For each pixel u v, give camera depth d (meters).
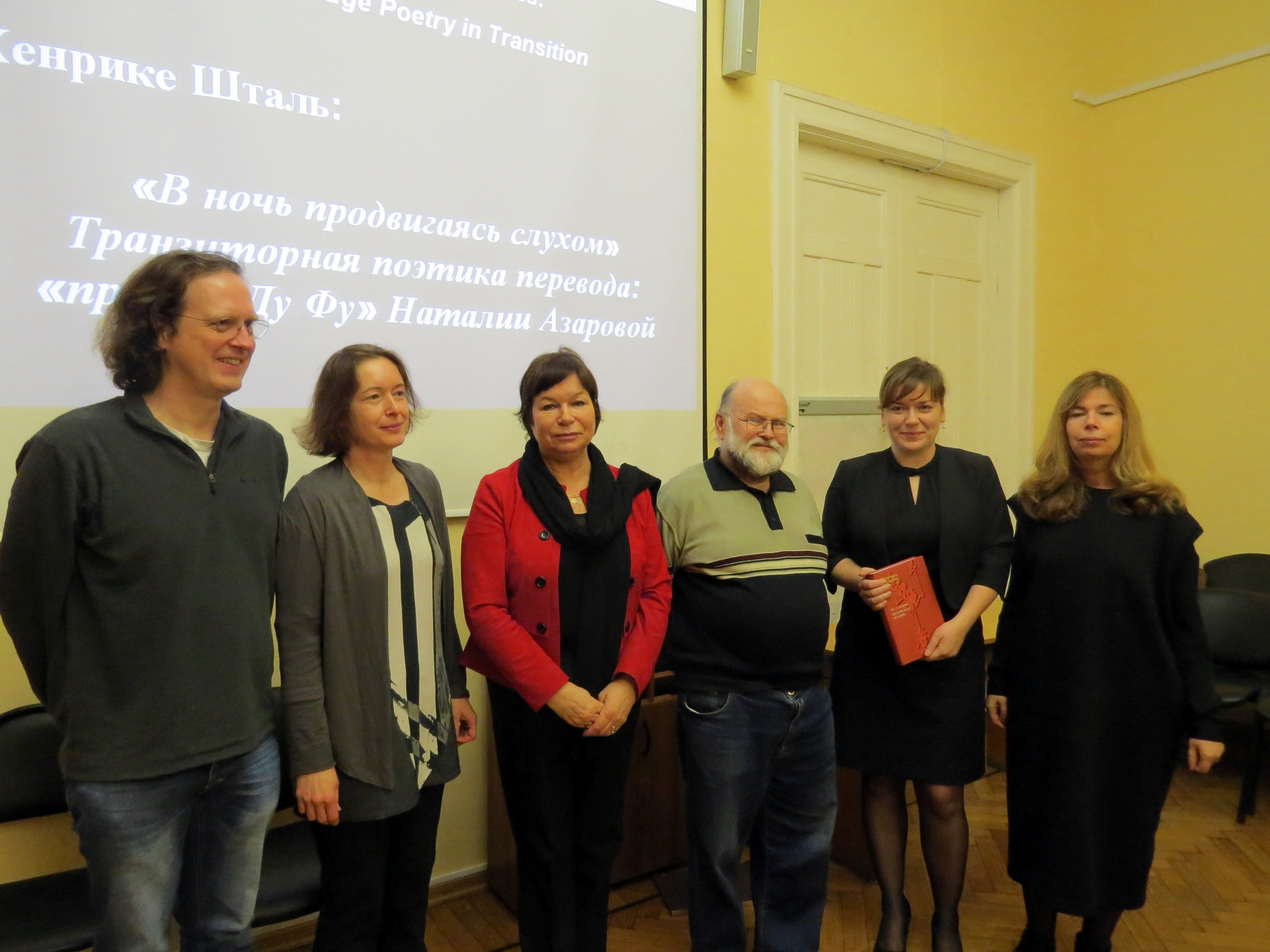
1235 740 3.42
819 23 3.02
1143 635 1.74
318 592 1.35
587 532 1.52
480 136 2.19
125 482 1.16
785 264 2.94
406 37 2.06
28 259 1.61
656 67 2.55
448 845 2.26
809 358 3.18
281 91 1.88
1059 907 1.77
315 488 1.37
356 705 1.35
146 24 1.72
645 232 2.54
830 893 2.28
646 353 2.56
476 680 2.28
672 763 2.34
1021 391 3.85
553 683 1.47
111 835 1.17
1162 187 3.88
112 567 1.16
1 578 1.16
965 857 1.85
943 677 1.83
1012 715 1.89
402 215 2.07
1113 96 4.01
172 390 1.24
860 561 1.93
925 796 1.85
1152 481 1.75
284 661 1.34
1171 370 3.88
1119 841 1.77
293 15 1.90
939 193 3.61
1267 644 2.79
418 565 1.43
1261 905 2.21
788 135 2.92
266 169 1.87
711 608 1.69
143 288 1.20
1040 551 1.83
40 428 1.64
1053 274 3.96
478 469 2.22
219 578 1.24
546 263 2.32
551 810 1.54
